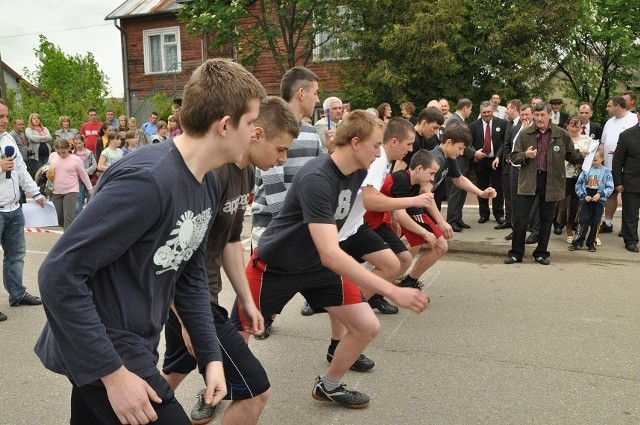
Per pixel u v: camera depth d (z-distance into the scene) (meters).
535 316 4.98
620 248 7.72
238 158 1.86
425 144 7.34
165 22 22.14
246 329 2.95
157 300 1.85
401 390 3.61
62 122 13.21
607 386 3.64
